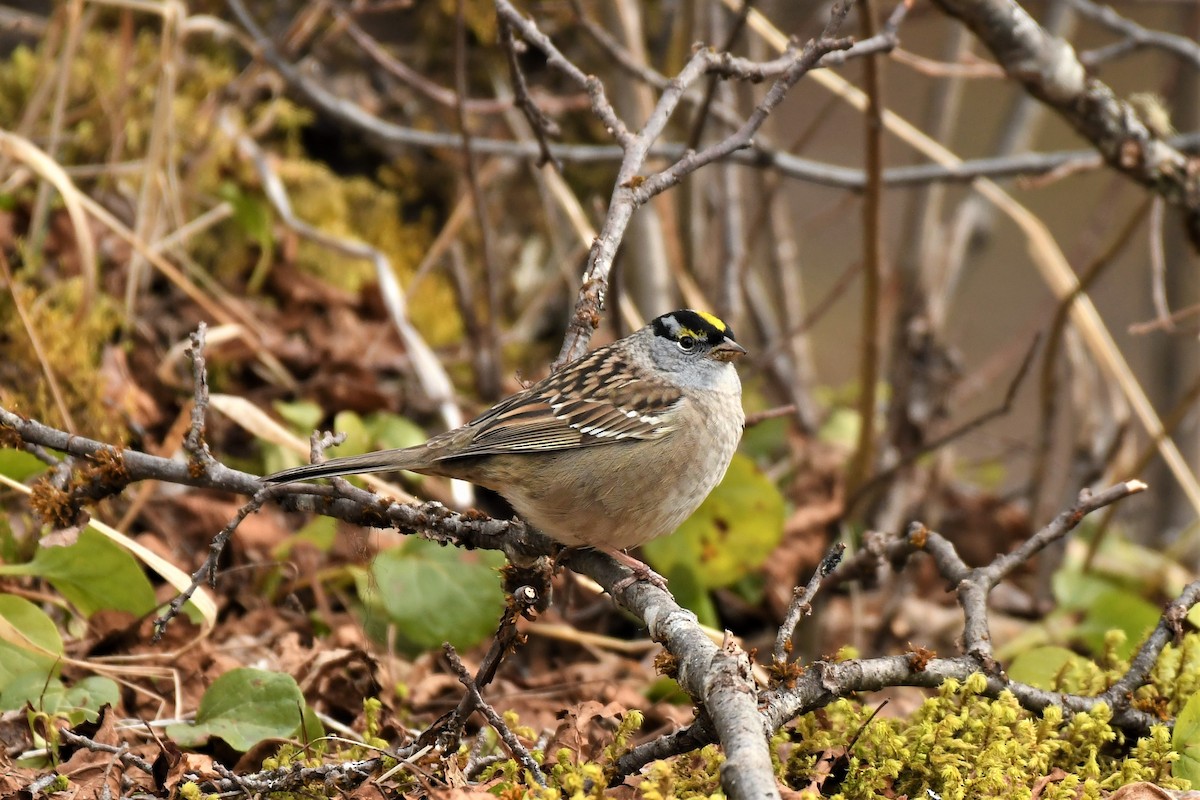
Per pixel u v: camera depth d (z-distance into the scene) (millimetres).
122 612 7754
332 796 6031
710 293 12562
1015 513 12125
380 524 6930
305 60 12773
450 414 10602
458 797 5570
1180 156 9523
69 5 10742
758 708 5414
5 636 6957
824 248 18344
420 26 13805
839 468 11836
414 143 11430
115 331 10484
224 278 11586
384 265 11352
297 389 10680
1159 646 6695
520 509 7531
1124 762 6230
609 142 14141
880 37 8086
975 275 18719
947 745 6039
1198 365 13758
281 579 9000
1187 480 10766
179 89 12219
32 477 8555
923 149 11477
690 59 8078
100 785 6113
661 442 7535
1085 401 12211
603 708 6766
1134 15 18797
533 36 8055
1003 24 8938
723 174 11992
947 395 12250
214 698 6887
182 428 9406
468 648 8477
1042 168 11047
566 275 11914
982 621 6785
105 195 11312
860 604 11492
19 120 11703
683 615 6184
